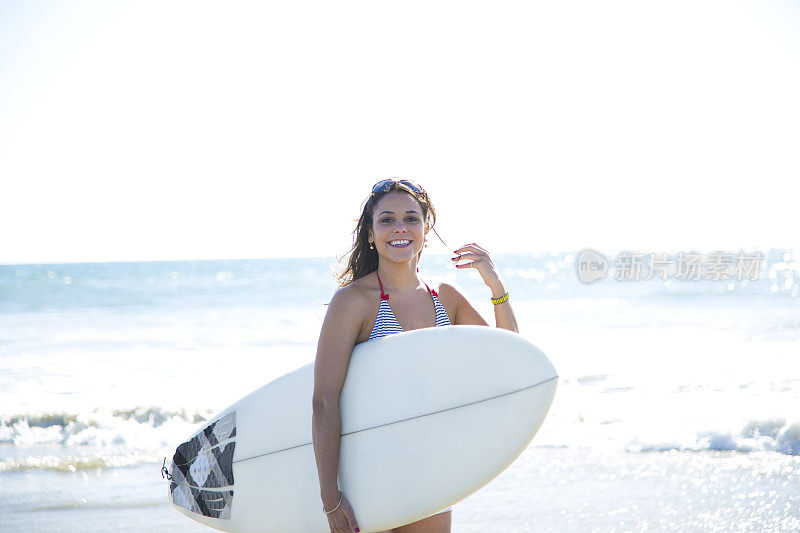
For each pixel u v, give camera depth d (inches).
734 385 319.6
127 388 335.9
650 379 335.9
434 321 94.1
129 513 172.9
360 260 98.9
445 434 87.0
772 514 168.2
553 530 159.2
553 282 924.6
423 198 93.9
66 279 1107.3
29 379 361.7
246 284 968.3
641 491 185.3
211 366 397.7
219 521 100.7
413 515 87.0
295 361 413.1
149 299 808.3
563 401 291.0
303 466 93.9
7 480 199.3
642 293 783.7
